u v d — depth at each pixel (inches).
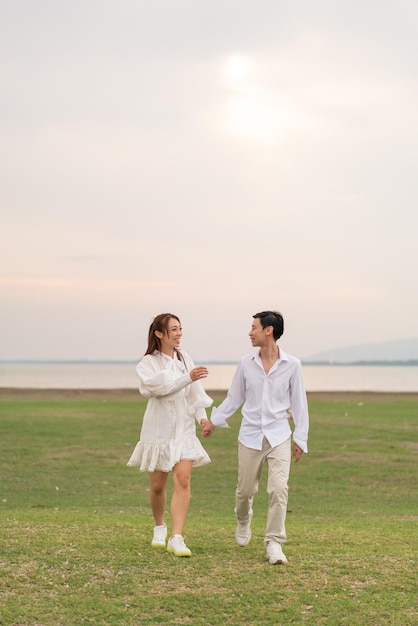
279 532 251.4
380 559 255.4
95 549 261.1
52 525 306.3
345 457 671.8
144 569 240.8
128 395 1473.9
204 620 204.2
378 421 936.9
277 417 258.7
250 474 260.8
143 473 604.1
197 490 546.0
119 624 201.3
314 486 557.6
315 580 232.5
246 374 262.4
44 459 655.8
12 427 837.8
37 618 203.5
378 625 201.6
